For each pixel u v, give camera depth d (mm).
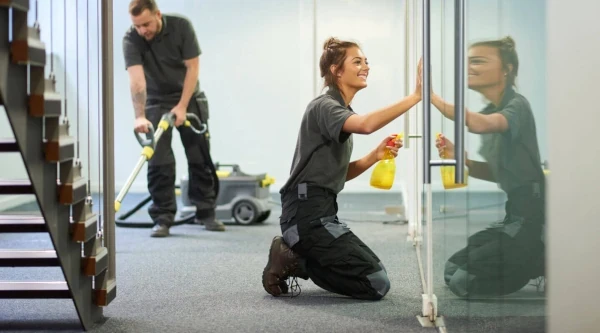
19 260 2693
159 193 5262
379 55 6355
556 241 1882
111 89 2982
